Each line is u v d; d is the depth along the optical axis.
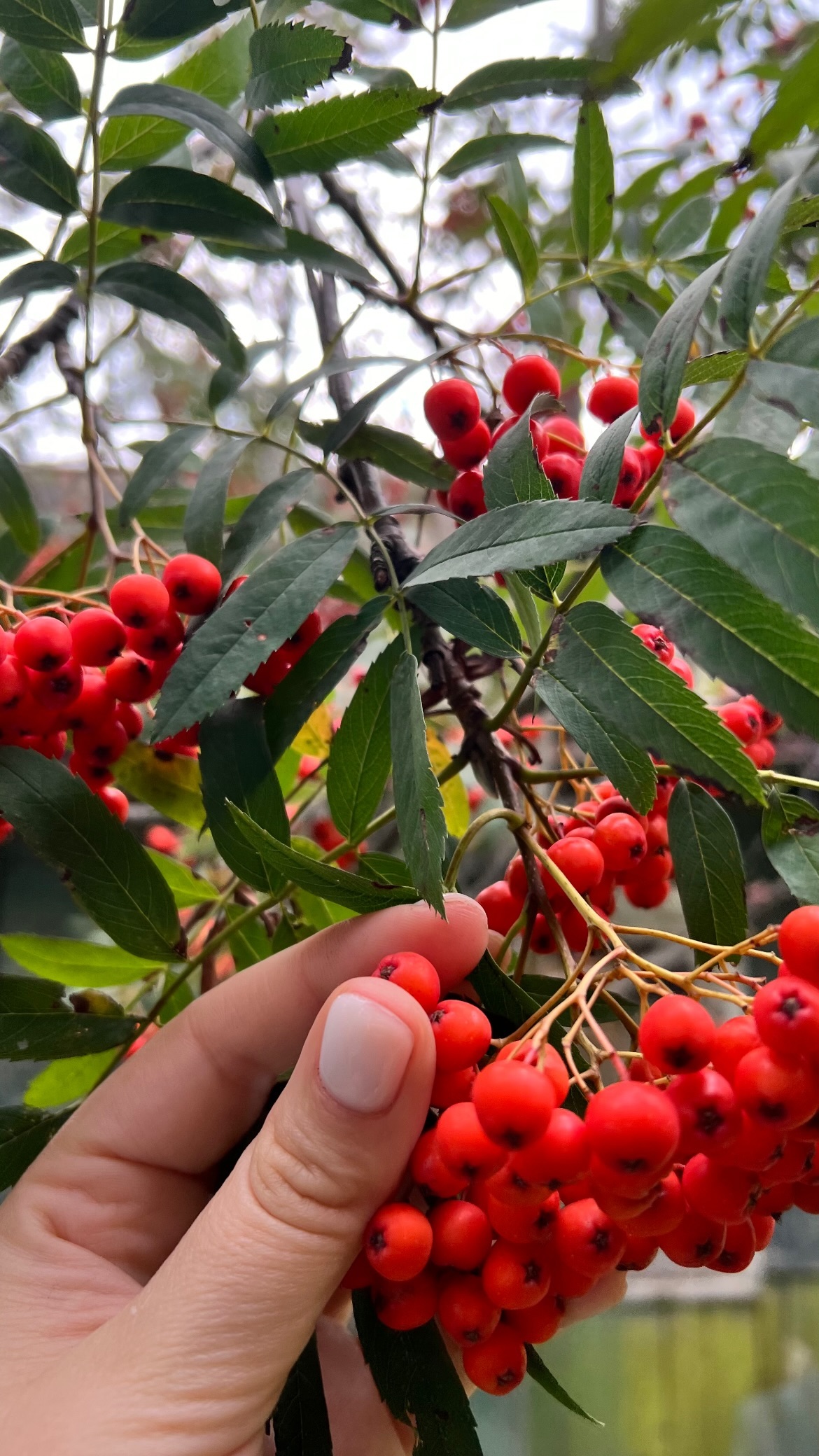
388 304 0.22
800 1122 0.11
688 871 0.15
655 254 0.20
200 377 0.38
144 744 0.21
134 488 0.20
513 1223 0.12
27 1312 0.16
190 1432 0.13
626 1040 0.23
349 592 0.26
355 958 0.16
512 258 0.21
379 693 0.15
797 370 0.10
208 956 0.17
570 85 0.17
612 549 0.12
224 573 0.17
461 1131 0.11
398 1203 0.14
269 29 0.16
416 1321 0.13
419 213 0.21
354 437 0.21
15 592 0.19
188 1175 0.18
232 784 0.16
